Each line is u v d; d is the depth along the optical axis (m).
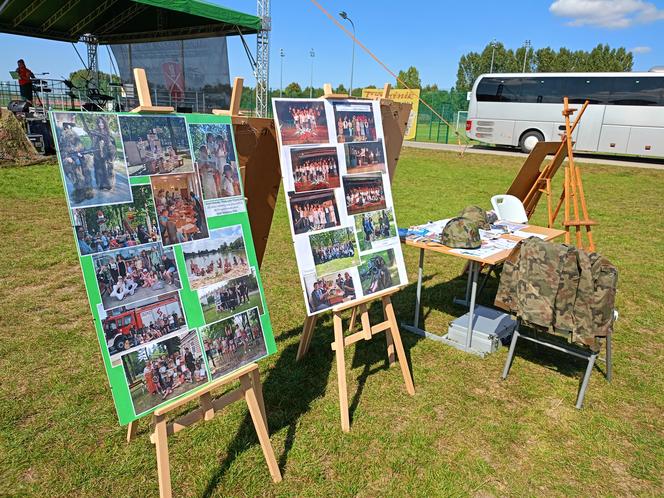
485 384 3.49
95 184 1.94
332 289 2.89
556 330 3.14
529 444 2.87
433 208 9.77
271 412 3.07
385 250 3.23
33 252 6.00
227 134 2.43
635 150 17.42
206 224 2.31
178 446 2.74
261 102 15.37
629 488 2.56
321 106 2.95
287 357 3.75
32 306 4.48
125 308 2.01
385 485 2.52
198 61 15.88
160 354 2.10
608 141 17.80
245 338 2.43
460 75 75.00
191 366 2.20
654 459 2.77
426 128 33.16
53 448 2.69
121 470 2.54
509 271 3.41
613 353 4.02
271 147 3.02
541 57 69.38
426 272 5.89
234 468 2.58
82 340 3.87
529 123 19.28
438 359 3.82
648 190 12.89
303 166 2.82
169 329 2.14
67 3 12.95
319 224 2.88
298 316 4.48
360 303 3.00
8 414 2.93
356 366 3.67
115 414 2.99
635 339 4.27
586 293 2.98
